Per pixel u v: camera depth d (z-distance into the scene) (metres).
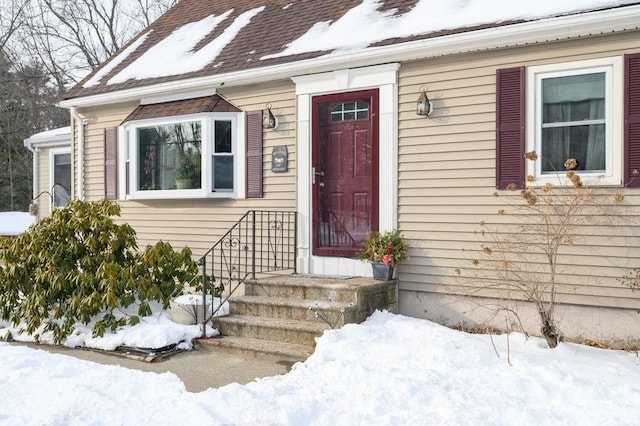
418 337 5.82
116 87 9.56
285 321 6.38
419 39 6.71
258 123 8.30
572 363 5.04
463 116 6.67
